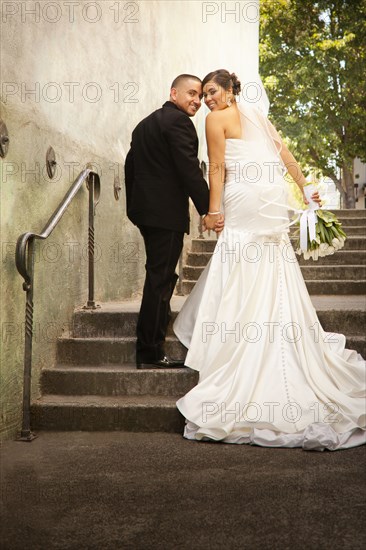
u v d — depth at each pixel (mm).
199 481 2693
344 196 21812
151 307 3809
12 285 3381
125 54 5543
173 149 3625
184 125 3654
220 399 3395
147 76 6176
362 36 18234
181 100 3840
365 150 19938
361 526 2221
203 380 3523
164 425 3541
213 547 2062
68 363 4098
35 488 2617
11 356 3373
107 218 5098
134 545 2082
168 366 3900
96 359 4086
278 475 2770
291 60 18609
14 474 2797
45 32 3832
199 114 8031
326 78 18078
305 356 3578
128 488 2613
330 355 3686
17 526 2240
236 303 3650
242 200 3750
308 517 2303
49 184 3891
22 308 3518
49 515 2336
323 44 17969
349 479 2711
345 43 17938
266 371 3492
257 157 3785
